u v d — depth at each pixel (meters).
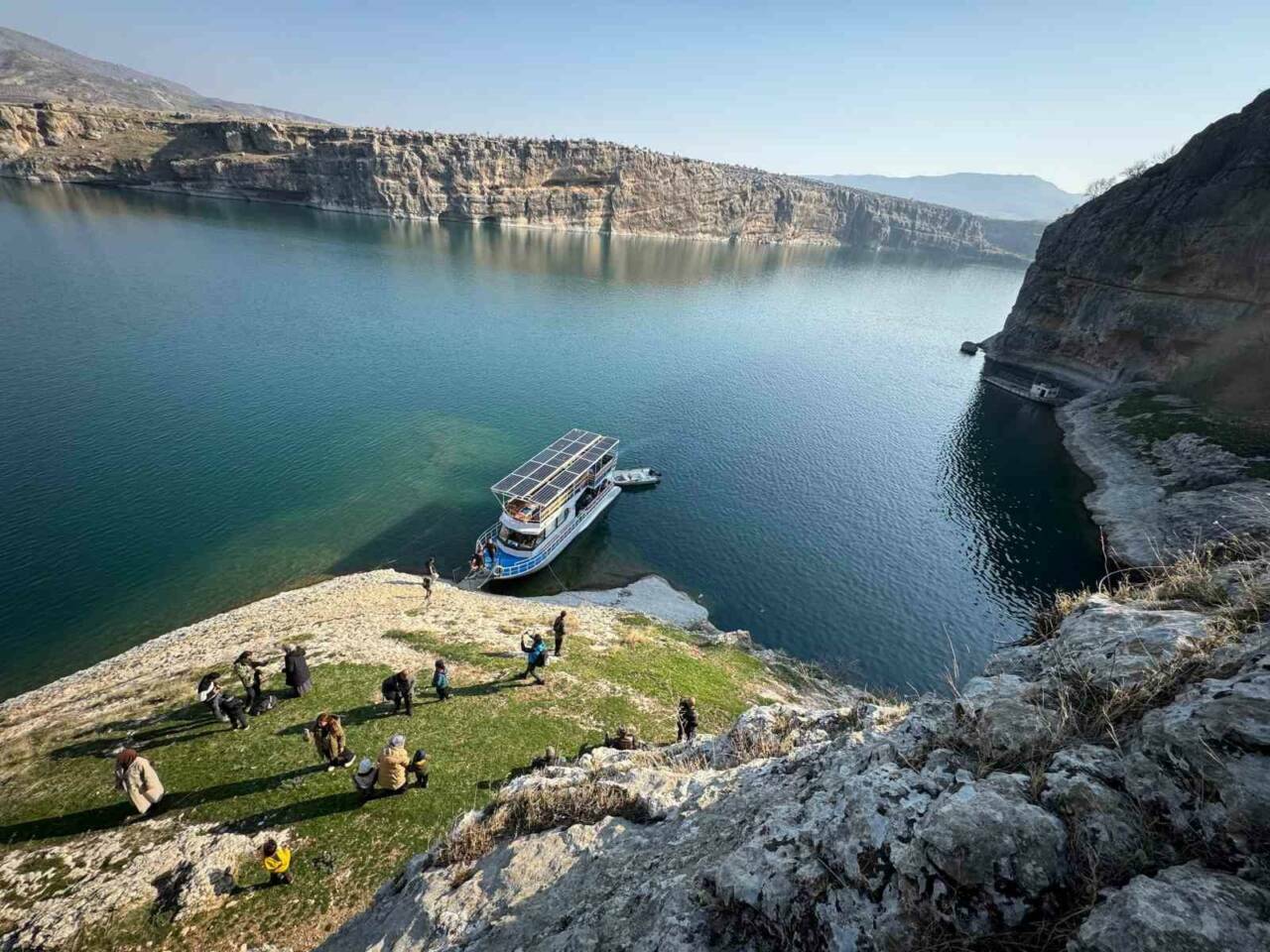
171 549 47.88
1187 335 87.88
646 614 44.31
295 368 87.88
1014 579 57.12
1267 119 81.06
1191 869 3.86
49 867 14.91
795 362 122.88
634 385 98.50
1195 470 65.56
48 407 66.75
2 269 113.31
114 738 20.02
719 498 67.31
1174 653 5.61
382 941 10.38
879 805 5.70
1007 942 4.20
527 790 12.83
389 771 16.92
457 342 108.19
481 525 56.06
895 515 67.12
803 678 37.22
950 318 192.75
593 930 7.55
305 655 23.70
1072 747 5.21
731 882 6.10
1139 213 97.38
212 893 14.07
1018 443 89.31
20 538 46.47
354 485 60.25
